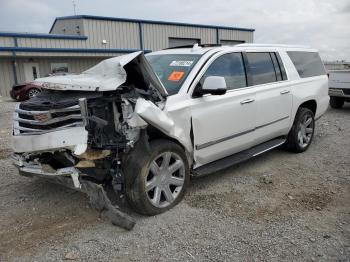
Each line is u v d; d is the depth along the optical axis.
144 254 3.33
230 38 38.91
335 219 3.97
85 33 29.00
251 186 4.96
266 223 3.88
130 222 3.65
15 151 4.10
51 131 3.80
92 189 3.68
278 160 6.18
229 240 3.54
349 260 3.20
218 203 4.39
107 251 3.38
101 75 4.05
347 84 11.59
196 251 3.36
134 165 3.79
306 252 3.32
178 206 4.29
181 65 4.79
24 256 3.33
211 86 4.30
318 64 7.21
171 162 4.22
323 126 9.17
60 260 3.26
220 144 4.82
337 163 6.00
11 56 24.44
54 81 4.16
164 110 4.03
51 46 26.75
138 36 32.03
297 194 4.69
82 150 3.56
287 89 6.00
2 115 12.66
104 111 3.85
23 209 4.29
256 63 5.56
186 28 35.00
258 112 5.36
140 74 4.03
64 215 4.13
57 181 4.02
